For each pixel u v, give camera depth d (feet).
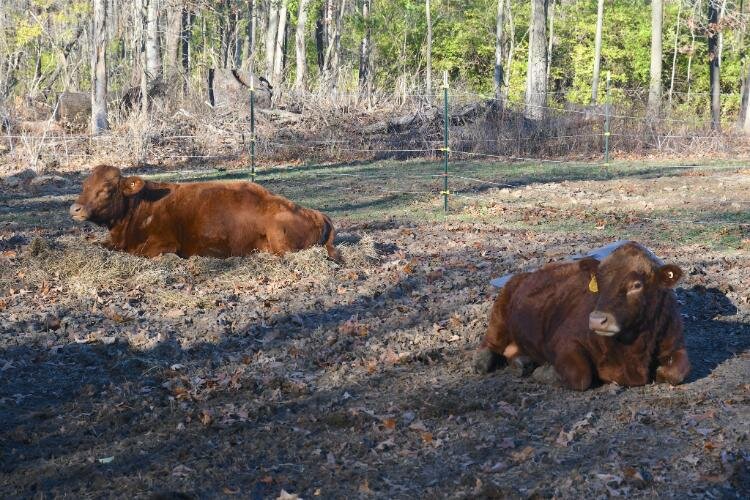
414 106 90.02
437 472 17.38
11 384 22.77
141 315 28.55
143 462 18.16
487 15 172.35
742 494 16.24
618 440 18.51
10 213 50.65
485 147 82.17
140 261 32.91
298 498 16.25
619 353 20.89
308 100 90.68
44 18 122.31
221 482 17.11
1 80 113.29
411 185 62.08
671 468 17.15
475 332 26.55
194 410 20.83
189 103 87.97
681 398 20.44
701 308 29.19
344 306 29.60
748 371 22.66
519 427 19.40
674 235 42.55
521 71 169.37
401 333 26.63
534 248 39.42
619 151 84.43
